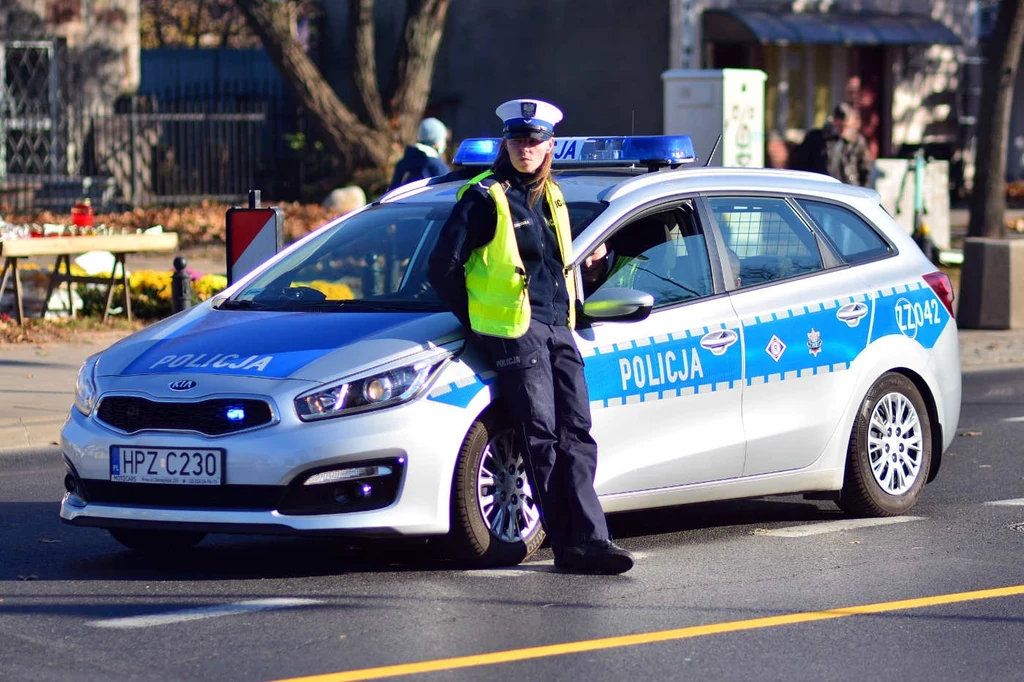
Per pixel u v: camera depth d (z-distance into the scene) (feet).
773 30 152.66
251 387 34.27
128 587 35.27
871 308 43.29
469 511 35.55
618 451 37.76
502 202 34.47
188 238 122.72
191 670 28.63
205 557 38.73
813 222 43.06
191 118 150.82
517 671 28.63
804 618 32.63
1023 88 197.98
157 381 35.14
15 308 80.59
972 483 50.08
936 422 45.27
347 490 34.22
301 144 158.92
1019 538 41.19
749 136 97.30
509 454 36.60
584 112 163.94
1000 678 28.66
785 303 41.32
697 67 155.94
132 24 159.02
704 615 32.76
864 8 165.58
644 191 39.60
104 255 86.38
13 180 141.18
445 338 35.55
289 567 37.35
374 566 37.22
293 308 38.55
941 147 172.04
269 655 29.60
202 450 34.12
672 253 39.68
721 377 39.63
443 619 32.24
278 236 52.95
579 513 35.73
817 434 41.86
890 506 43.93
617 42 160.15
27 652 29.84
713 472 39.70
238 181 158.71
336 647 30.17
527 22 168.76
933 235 119.75
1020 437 60.08
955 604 34.01
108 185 143.74
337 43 192.24
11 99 154.30
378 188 143.33
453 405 34.99
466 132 176.55
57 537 41.45
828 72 166.71
